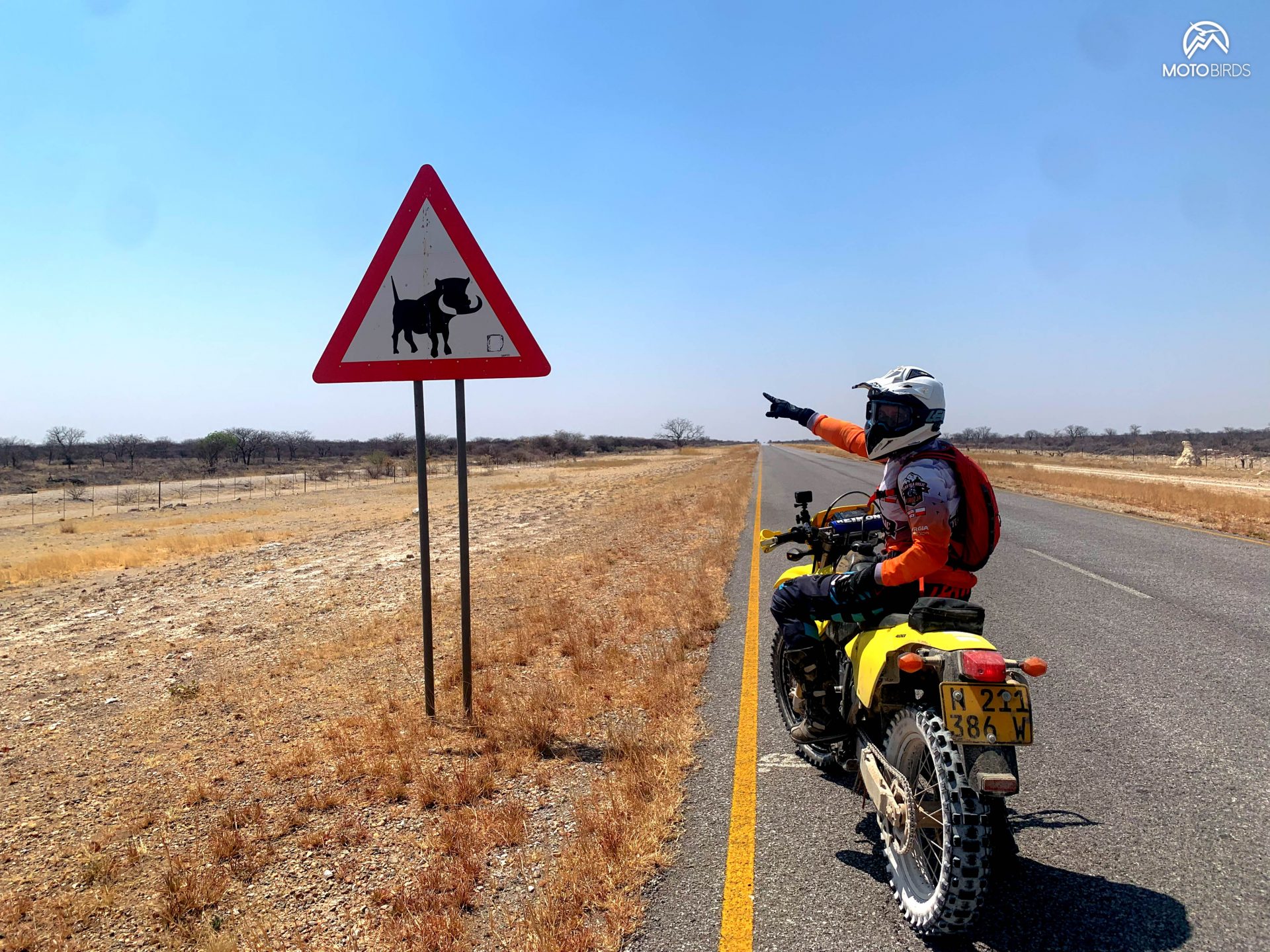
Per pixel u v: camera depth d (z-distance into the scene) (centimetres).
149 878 330
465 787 389
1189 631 690
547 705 514
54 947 284
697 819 362
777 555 1115
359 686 584
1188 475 4131
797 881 309
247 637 775
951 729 257
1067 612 765
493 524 1769
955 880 246
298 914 298
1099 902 292
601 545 1262
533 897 300
